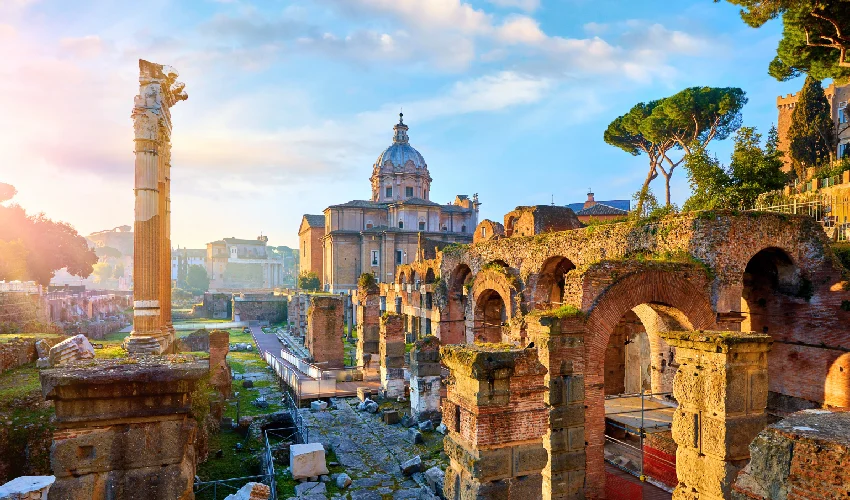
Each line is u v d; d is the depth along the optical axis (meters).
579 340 15.84
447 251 38.16
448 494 10.23
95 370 7.15
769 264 20.27
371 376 32.94
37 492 6.84
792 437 5.23
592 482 15.77
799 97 48.91
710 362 10.34
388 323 28.48
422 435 21.45
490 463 9.27
